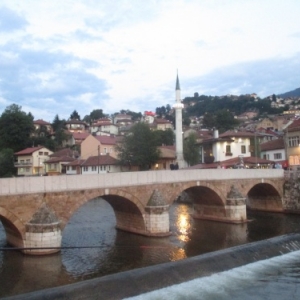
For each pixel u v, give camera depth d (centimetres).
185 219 5225
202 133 12750
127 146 8169
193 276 2494
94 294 2114
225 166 6944
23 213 3194
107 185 3769
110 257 3188
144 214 4053
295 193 5331
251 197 6003
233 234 4112
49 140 11519
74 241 3781
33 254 3162
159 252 3347
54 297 2014
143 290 2247
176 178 4391
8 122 10681
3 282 2569
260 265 2781
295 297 2184
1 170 9406
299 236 3478
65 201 3453
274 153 7606
